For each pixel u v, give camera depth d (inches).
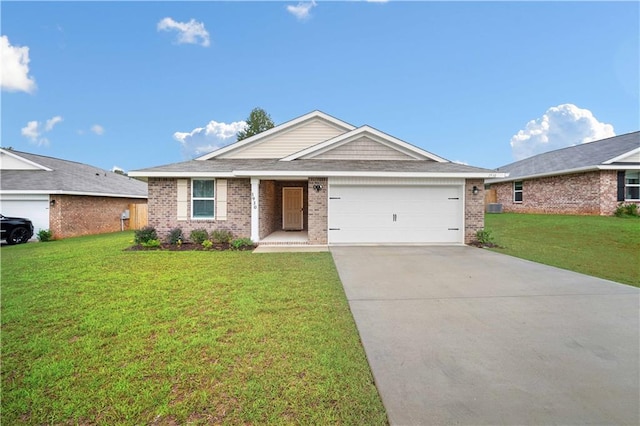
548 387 112.9
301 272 283.0
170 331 157.9
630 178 687.7
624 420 96.0
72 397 107.2
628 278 264.5
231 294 217.3
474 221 463.2
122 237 610.5
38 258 356.5
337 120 604.1
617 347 142.8
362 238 465.1
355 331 159.5
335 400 105.3
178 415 98.3
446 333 157.9
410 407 102.1
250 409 100.5
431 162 521.3
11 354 136.5
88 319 173.2
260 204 485.7
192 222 478.0
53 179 669.9
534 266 309.4
